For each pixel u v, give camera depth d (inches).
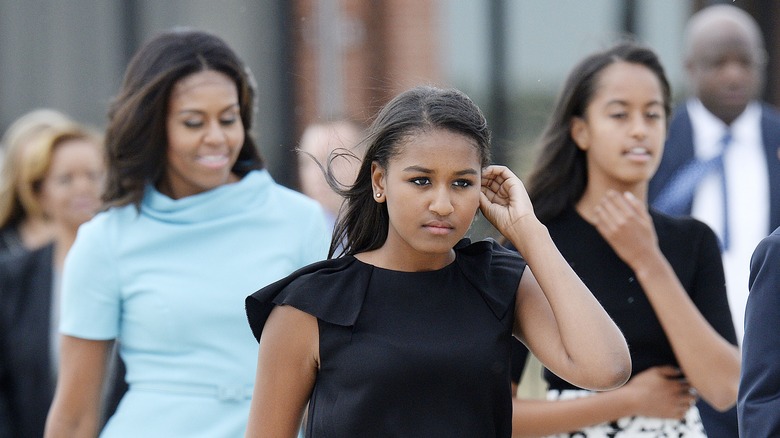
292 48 1263.5
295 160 1247.5
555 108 594.6
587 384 412.5
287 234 570.3
